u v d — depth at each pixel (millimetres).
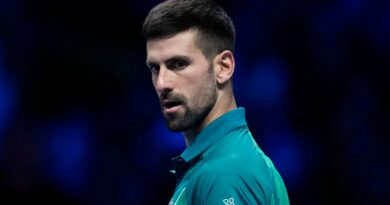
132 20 33469
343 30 33062
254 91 32719
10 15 32219
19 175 26953
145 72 32812
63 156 30234
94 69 32188
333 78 32344
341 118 30922
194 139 10219
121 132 30641
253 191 9148
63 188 29016
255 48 33344
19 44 32156
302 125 32000
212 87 10109
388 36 32906
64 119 31406
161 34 9906
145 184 29234
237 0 33750
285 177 31328
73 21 33062
